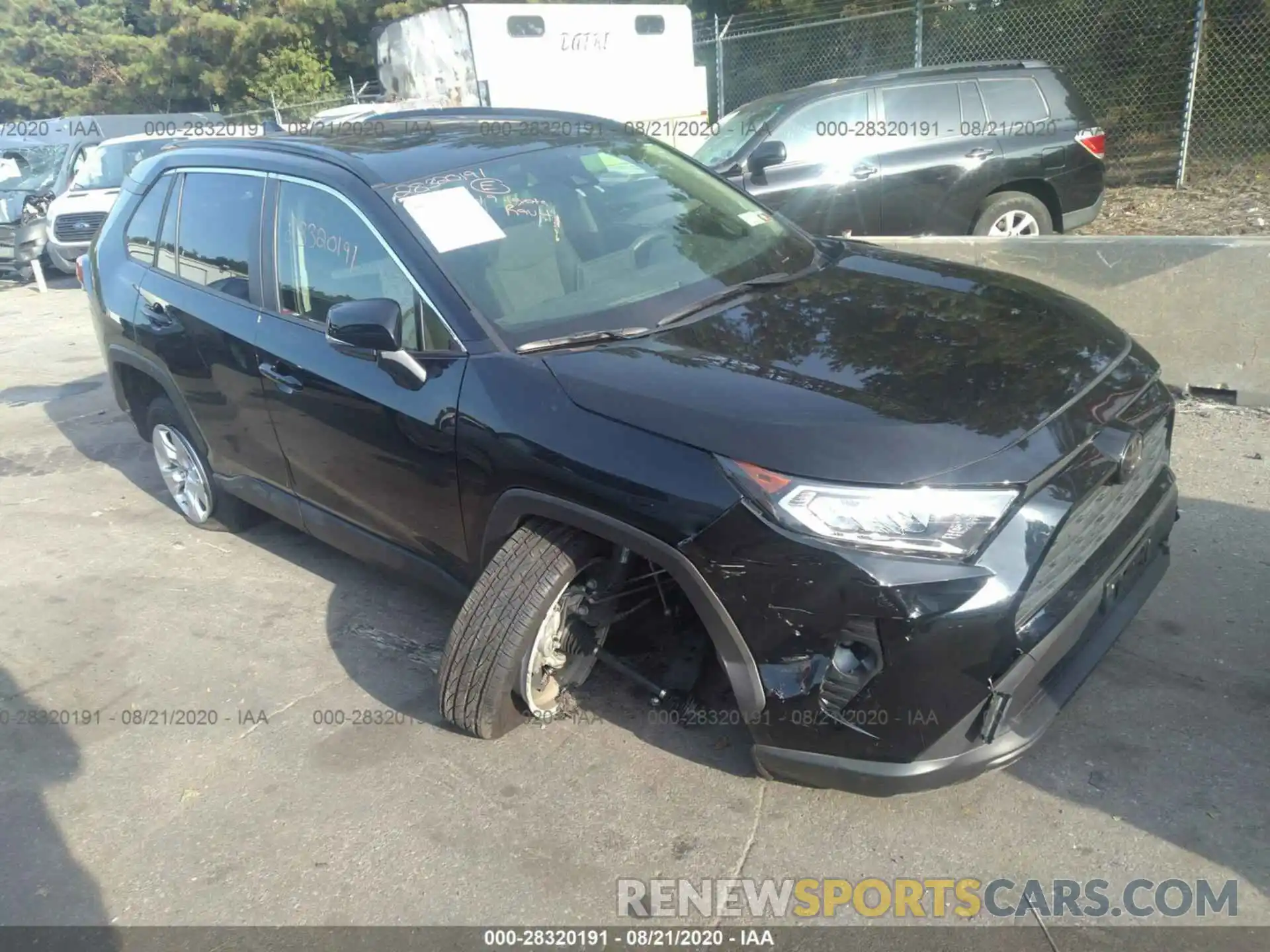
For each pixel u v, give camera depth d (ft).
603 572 10.08
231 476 15.06
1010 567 7.98
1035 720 8.61
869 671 8.14
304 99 73.10
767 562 8.22
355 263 11.75
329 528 13.12
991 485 8.00
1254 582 12.14
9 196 45.52
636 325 10.52
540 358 10.05
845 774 8.50
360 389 11.35
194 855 9.80
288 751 11.16
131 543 16.93
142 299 15.35
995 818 9.19
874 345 9.75
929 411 8.54
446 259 11.02
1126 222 33.83
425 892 9.05
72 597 15.23
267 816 10.21
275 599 14.57
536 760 10.50
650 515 8.74
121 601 14.93
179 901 9.27
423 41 38.55
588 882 8.97
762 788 9.81
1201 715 10.11
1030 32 42.86
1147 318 17.48
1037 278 18.16
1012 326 10.19
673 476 8.63
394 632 13.42
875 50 46.39
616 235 12.08
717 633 8.66
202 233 14.40
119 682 12.88
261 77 75.77
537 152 12.95
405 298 11.09
